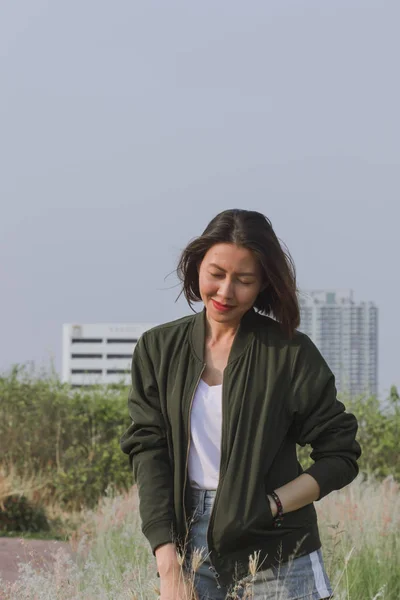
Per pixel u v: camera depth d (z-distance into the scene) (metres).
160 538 3.78
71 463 13.40
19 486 11.59
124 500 9.58
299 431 3.88
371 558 7.04
